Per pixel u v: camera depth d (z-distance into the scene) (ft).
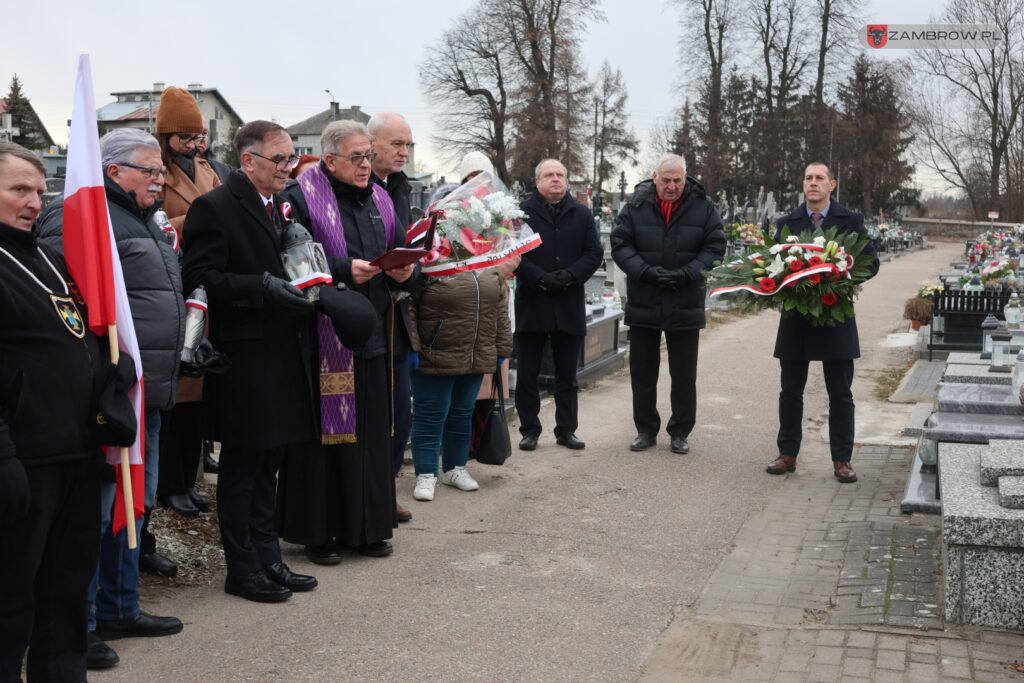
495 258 19.40
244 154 14.37
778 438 23.35
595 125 184.44
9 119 50.70
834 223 22.36
